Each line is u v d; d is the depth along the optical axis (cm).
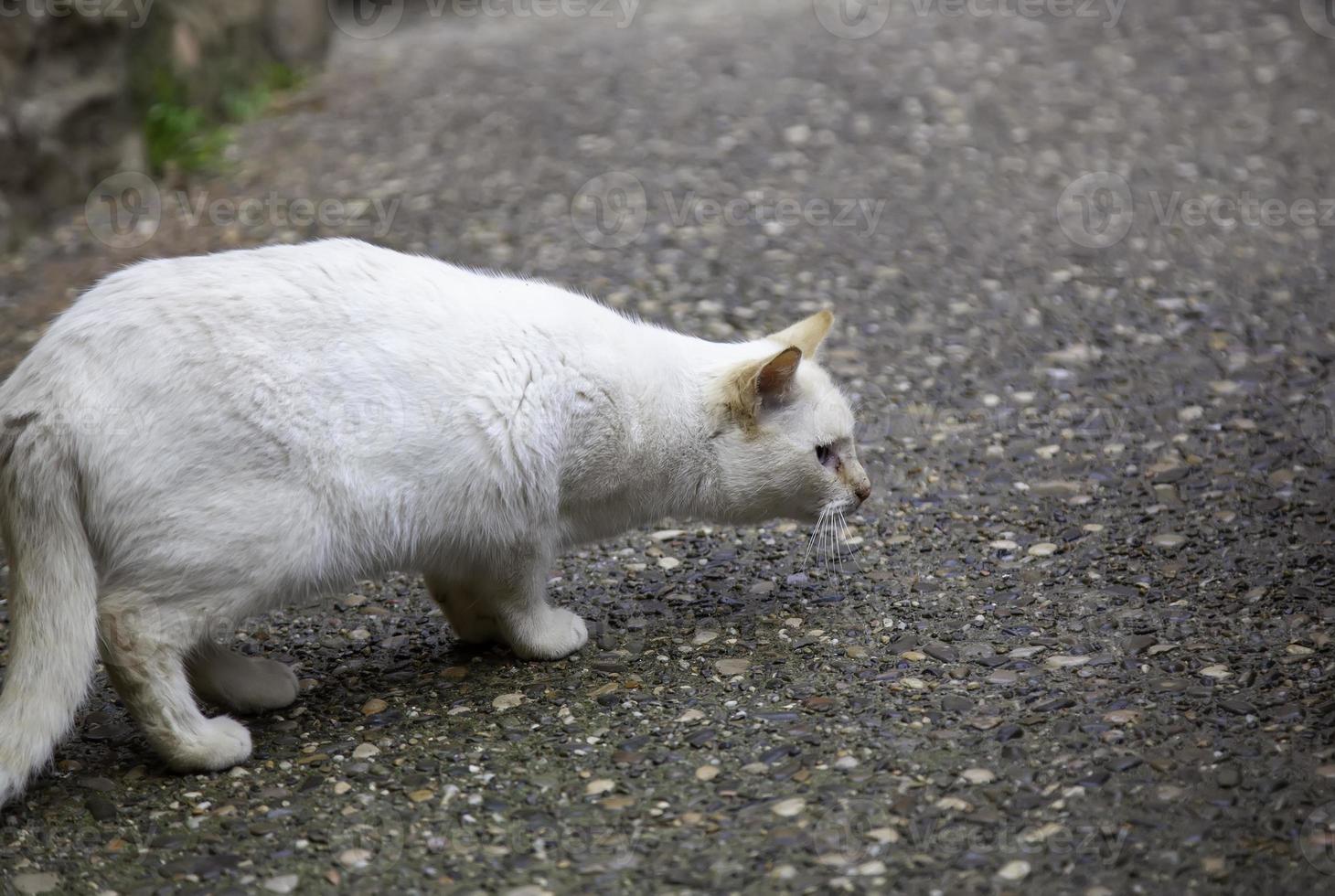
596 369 363
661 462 383
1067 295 639
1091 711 330
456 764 329
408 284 348
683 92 982
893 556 432
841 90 968
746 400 381
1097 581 404
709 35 1166
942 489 475
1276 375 542
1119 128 866
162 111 827
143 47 820
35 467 308
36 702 309
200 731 328
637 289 658
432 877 284
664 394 380
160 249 704
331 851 296
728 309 634
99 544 315
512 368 348
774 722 337
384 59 1119
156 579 314
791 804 300
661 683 364
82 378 312
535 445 351
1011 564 419
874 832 288
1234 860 270
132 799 321
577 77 1034
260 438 315
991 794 298
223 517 313
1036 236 713
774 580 424
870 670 361
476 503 347
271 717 361
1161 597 390
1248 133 842
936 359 581
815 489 399
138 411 311
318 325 329
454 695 367
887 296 648
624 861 284
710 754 324
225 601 321
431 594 398
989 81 969
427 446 335
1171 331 593
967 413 532
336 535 328
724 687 359
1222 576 400
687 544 453
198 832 306
